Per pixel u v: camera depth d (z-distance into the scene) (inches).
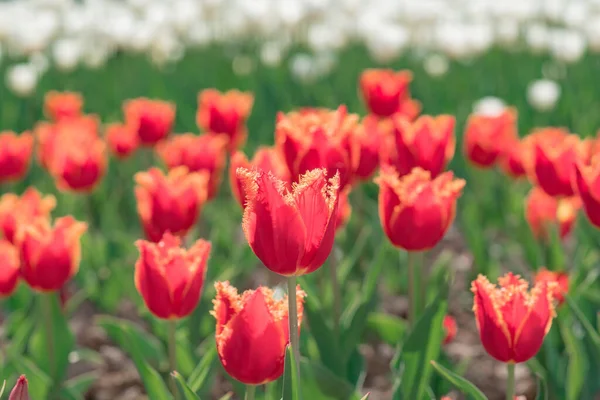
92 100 133.9
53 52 159.5
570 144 54.1
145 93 137.4
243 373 39.5
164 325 56.1
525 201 71.7
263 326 39.1
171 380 45.9
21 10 161.0
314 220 37.9
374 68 150.2
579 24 153.5
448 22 155.1
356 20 156.6
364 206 80.4
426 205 45.3
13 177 71.7
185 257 44.2
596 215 46.2
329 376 45.3
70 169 64.1
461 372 52.8
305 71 132.0
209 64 156.9
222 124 67.7
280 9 156.4
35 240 48.1
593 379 49.2
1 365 50.8
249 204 37.9
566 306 51.1
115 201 86.2
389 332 56.9
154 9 158.2
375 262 51.5
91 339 64.2
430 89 132.0
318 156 45.8
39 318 55.0
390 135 60.0
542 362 50.8
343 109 47.1
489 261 64.7
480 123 68.2
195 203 51.0
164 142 83.8
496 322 41.4
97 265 70.8
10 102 127.3
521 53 162.1
